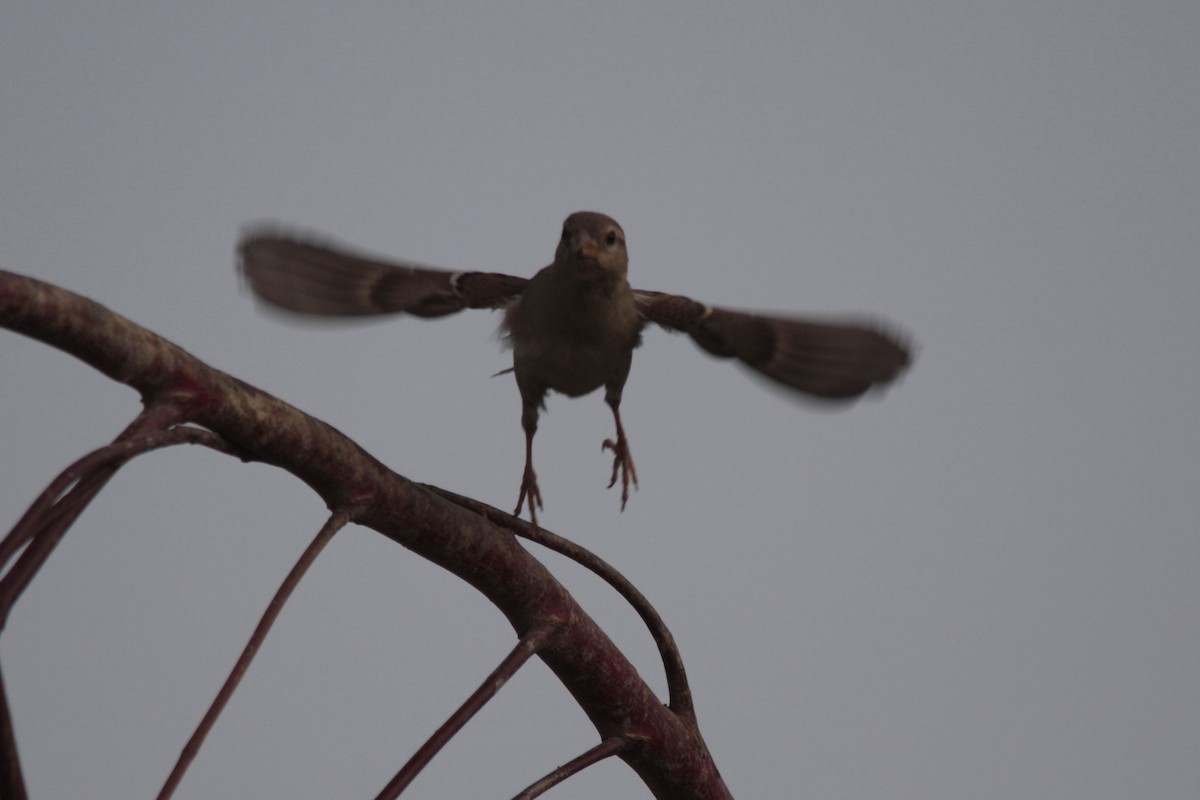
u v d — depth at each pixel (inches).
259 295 383.9
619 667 348.2
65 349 247.3
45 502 232.1
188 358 263.9
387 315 421.4
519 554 331.3
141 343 254.4
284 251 383.2
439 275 439.5
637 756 355.3
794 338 410.0
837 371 399.9
